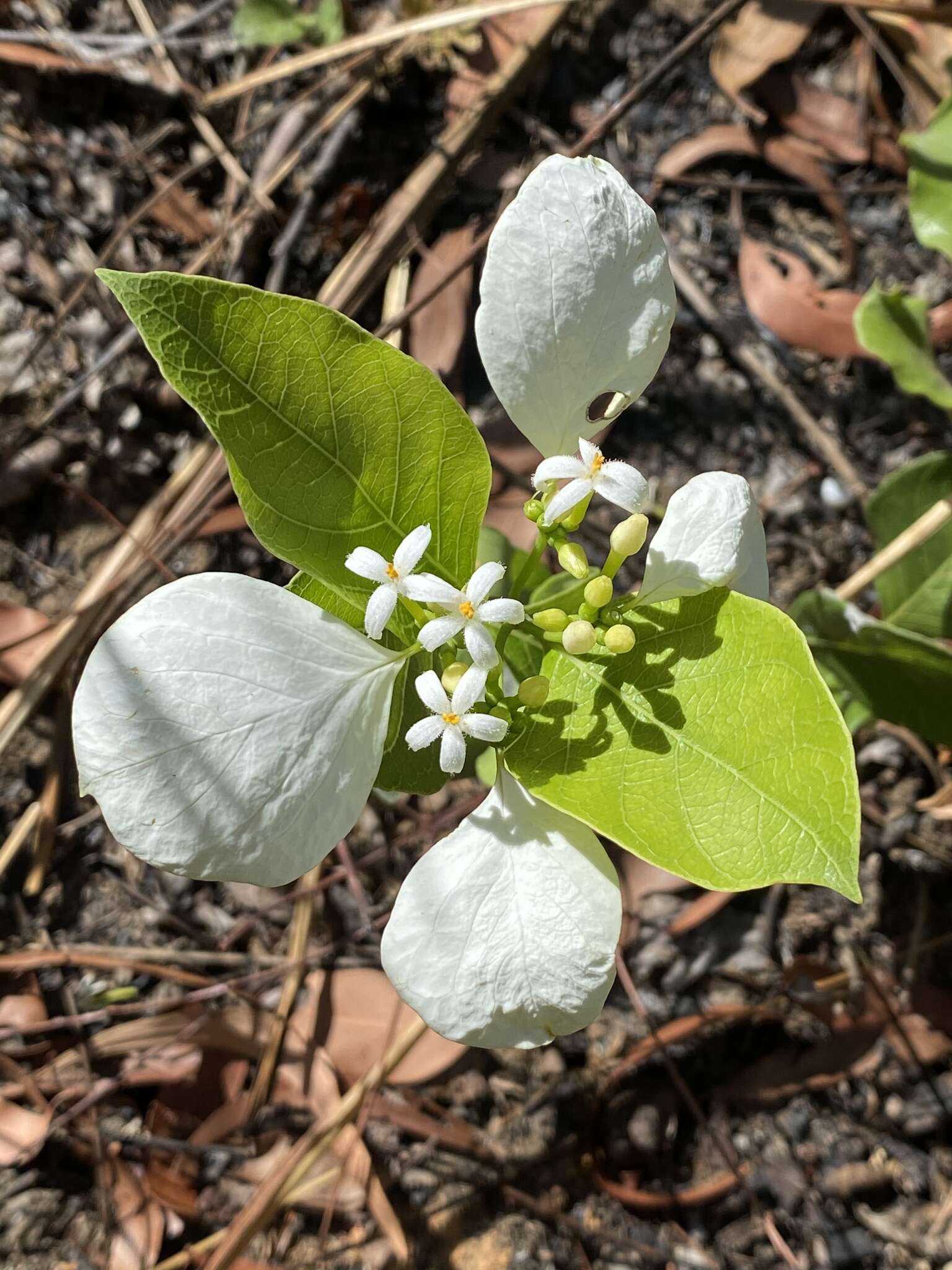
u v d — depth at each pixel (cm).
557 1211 35
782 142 45
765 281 43
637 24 46
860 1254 35
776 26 44
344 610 21
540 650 25
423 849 38
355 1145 34
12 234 42
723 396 44
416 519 20
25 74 43
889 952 38
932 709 33
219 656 18
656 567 20
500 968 19
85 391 41
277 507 19
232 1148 34
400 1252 34
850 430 44
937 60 44
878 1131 36
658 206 45
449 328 42
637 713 19
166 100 44
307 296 43
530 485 39
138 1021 35
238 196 43
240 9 42
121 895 37
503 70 44
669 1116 36
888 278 45
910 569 36
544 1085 36
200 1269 33
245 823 18
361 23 45
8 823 38
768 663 18
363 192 43
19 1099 34
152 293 17
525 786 19
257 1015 35
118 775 17
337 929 37
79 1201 34
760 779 17
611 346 20
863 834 40
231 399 18
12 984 36
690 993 37
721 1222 36
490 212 44
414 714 22
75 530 40
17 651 38
